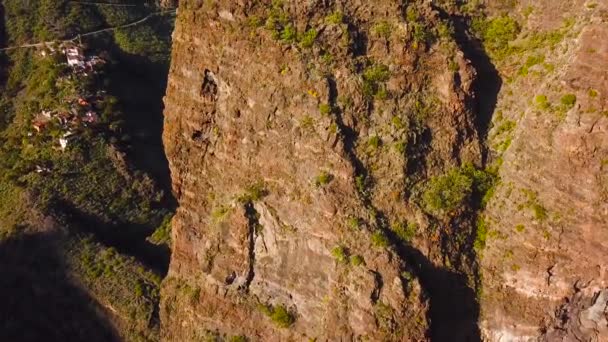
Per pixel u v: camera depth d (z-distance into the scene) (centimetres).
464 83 4100
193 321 4700
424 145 4128
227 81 4475
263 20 4344
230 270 4469
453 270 3981
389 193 4066
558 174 3791
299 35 4234
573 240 3738
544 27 4206
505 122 4144
